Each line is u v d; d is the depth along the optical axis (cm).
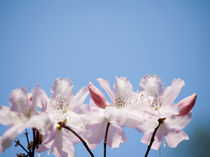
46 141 44
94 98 46
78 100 46
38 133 43
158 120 46
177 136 46
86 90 46
